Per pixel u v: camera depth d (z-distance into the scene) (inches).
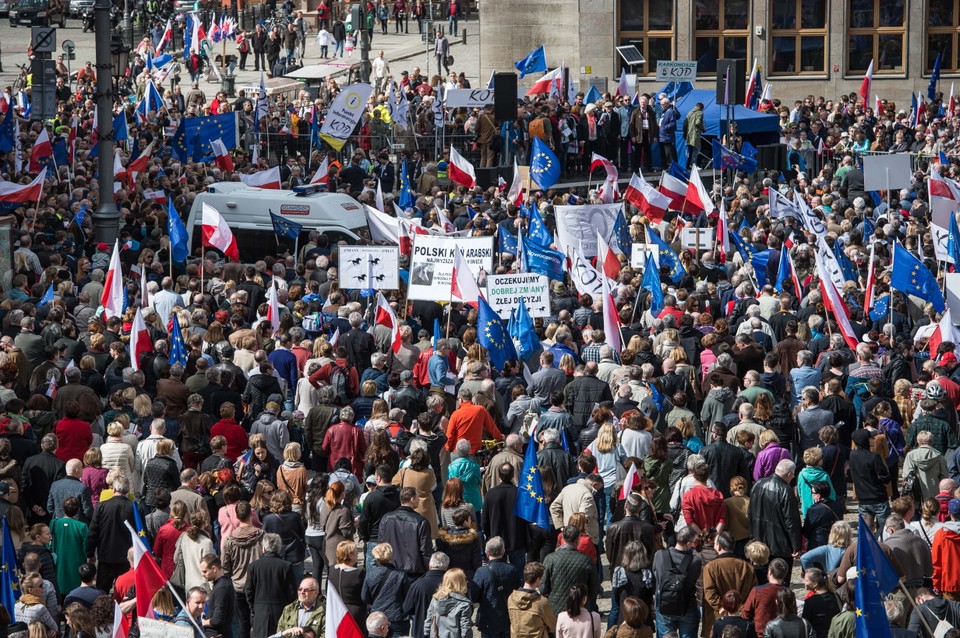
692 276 1694.1
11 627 770.2
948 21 3612.2
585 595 877.2
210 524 987.9
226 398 1196.5
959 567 919.7
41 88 2245.3
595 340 1348.4
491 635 903.7
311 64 4397.1
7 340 1291.8
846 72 3629.4
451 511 967.0
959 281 1418.6
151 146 2417.6
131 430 1131.3
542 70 3211.1
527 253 1643.7
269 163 2701.8
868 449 1097.4
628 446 1089.4
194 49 3998.5
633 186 1980.8
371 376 1282.0
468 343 1332.4
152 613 817.5
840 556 941.8
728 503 995.9
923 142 2938.0
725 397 1189.1
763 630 839.1
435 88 3085.6
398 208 2050.9
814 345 1364.4
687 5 3585.1
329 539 986.1
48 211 1962.4
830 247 1720.0
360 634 775.1
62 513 1000.9
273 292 1451.8
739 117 2795.3
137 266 1722.4
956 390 1244.5
